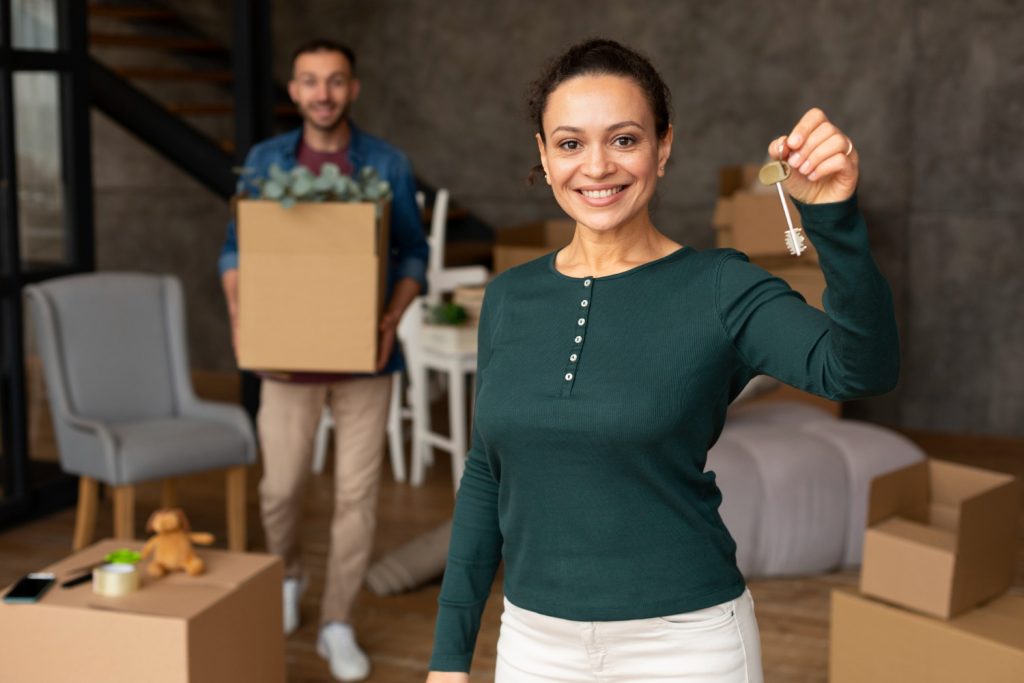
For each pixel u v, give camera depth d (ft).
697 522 4.91
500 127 23.38
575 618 4.95
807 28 20.56
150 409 14.10
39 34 14.89
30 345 21.11
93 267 15.80
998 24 19.15
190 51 25.08
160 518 8.95
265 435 10.85
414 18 23.77
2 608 8.19
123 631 7.96
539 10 22.77
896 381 4.23
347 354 10.05
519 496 5.02
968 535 8.50
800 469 12.89
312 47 10.44
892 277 20.33
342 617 10.72
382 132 24.30
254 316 10.12
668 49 21.75
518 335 5.07
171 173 25.21
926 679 8.47
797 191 4.04
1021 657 7.96
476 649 11.10
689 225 21.95
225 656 8.38
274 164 9.91
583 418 4.74
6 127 14.43
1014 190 19.36
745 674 5.01
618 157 4.83
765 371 4.65
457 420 15.72
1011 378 19.77
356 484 10.70
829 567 13.10
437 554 12.73
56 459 15.62
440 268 17.65
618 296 4.91
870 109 20.20
